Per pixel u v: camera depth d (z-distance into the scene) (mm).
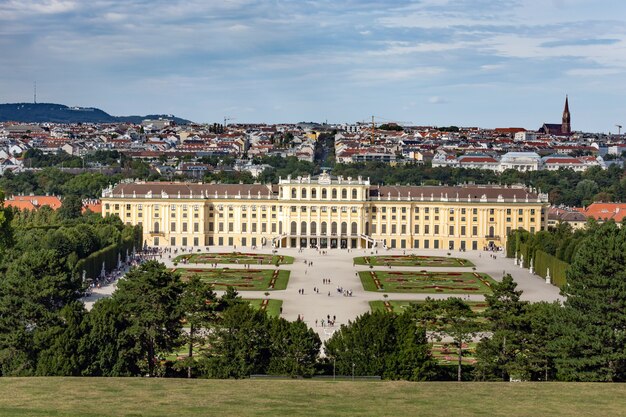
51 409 196125
